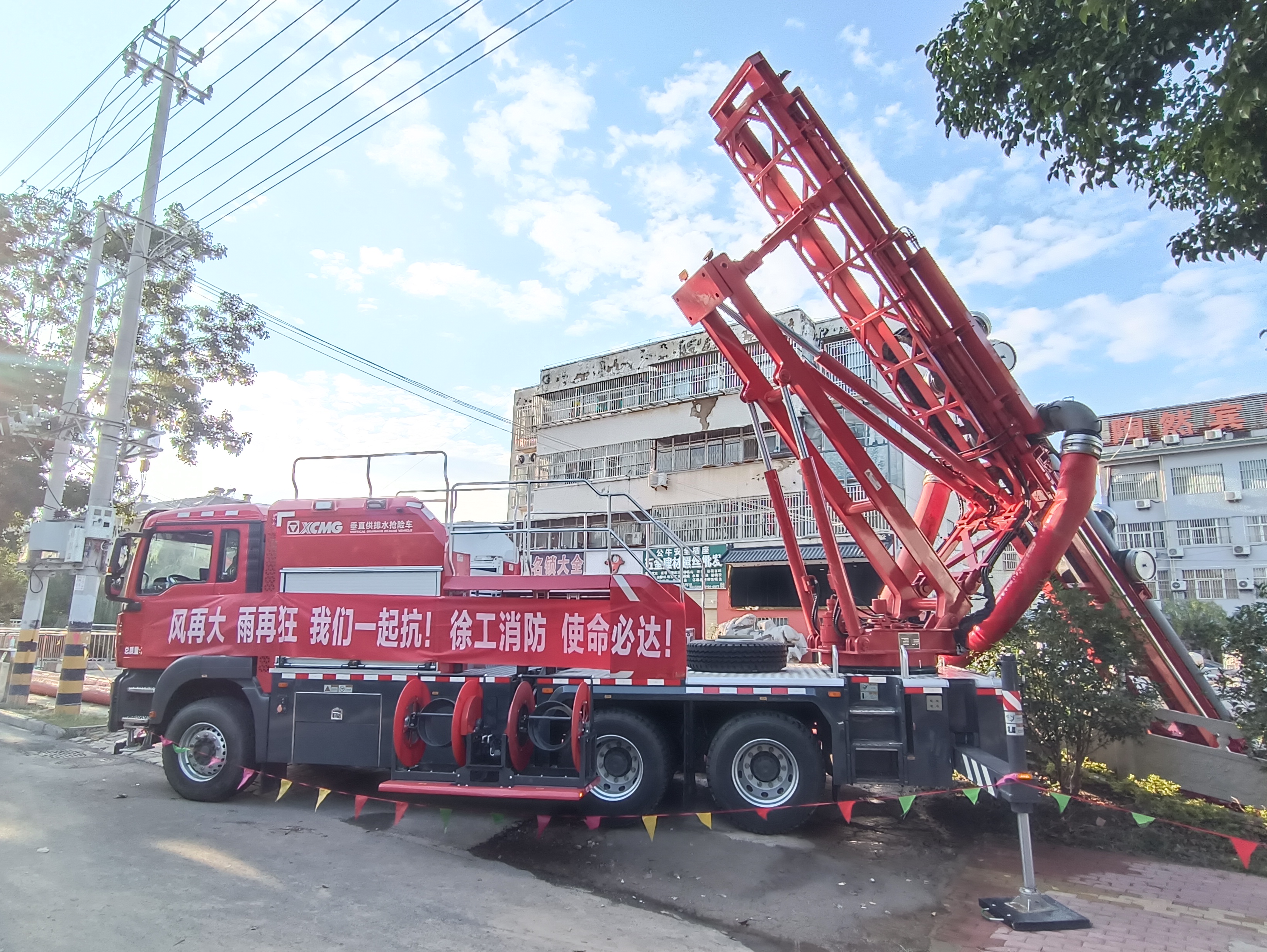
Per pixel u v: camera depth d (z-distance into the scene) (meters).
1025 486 6.79
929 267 6.52
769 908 4.66
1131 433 30.38
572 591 6.55
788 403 6.69
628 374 31.55
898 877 5.17
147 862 5.10
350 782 7.60
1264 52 4.13
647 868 5.30
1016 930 4.34
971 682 6.07
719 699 6.21
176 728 6.80
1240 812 6.45
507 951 3.96
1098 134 5.16
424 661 6.53
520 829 6.12
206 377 21.86
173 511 7.51
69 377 12.84
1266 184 4.66
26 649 11.73
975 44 5.67
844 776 5.95
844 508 6.74
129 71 12.58
